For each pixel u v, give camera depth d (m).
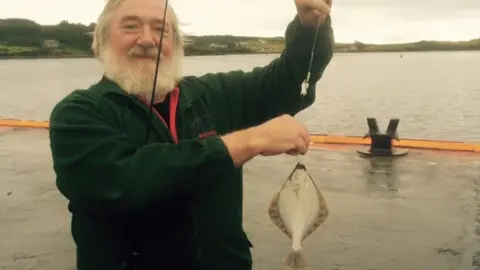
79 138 2.57
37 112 24.53
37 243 7.20
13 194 9.65
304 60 3.48
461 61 93.00
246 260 3.23
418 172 10.62
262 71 3.69
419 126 19.36
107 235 2.75
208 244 3.04
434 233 7.23
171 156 2.47
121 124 2.79
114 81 3.01
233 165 2.51
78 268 2.84
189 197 2.70
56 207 8.84
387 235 7.20
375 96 30.70
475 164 11.16
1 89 36.28
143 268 2.96
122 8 3.12
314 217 3.11
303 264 2.93
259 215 8.22
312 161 11.85
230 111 3.49
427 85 38.53
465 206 8.35
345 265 6.25
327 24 3.51
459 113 22.39
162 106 3.09
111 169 2.48
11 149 14.04
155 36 3.11
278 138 2.57
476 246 6.73
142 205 2.45
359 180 10.09
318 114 23.12
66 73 55.25
